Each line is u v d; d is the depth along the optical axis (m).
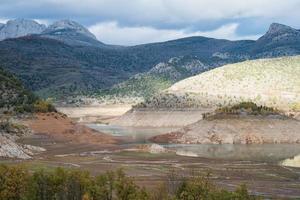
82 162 123.31
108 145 166.50
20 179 69.00
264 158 145.62
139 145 164.62
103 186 67.31
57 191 66.62
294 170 117.88
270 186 95.81
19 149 133.00
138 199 64.75
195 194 66.12
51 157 132.12
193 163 126.88
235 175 108.25
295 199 84.38
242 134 199.75
